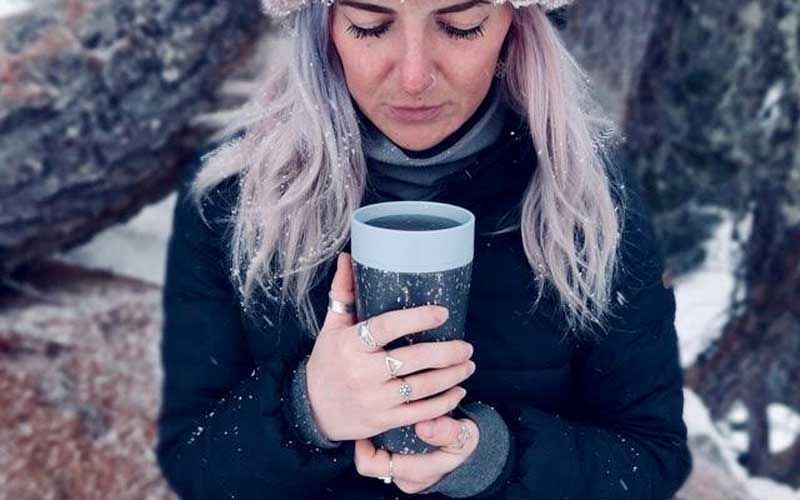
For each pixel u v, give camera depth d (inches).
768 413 183.2
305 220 53.2
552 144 51.7
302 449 49.0
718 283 169.8
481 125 51.4
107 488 104.5
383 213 45.0
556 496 50.4
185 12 115.4
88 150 115.0
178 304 57.7
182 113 119.3
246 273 54.6
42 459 104.4
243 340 57.4
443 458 46.3
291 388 49.9
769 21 149.6
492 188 53.1
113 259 135.4
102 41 113.4
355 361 42.4
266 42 125.9
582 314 52.5
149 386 115.4
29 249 120.8
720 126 155.7
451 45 45.3
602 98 144.3
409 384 42.4
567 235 51.8
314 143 52.1
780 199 157.6
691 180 160.4
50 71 112.0
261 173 54.3
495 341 53.7
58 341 116.8
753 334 171.5
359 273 42.7
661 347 54.7
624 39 141.6
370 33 45.2
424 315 41.1
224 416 52.1
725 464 139.4
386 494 54.1
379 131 52.3
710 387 177.6
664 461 54.2
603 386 55.3
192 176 58.8
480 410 49.7
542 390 54.4
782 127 153.6
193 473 53.3
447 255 41.3
